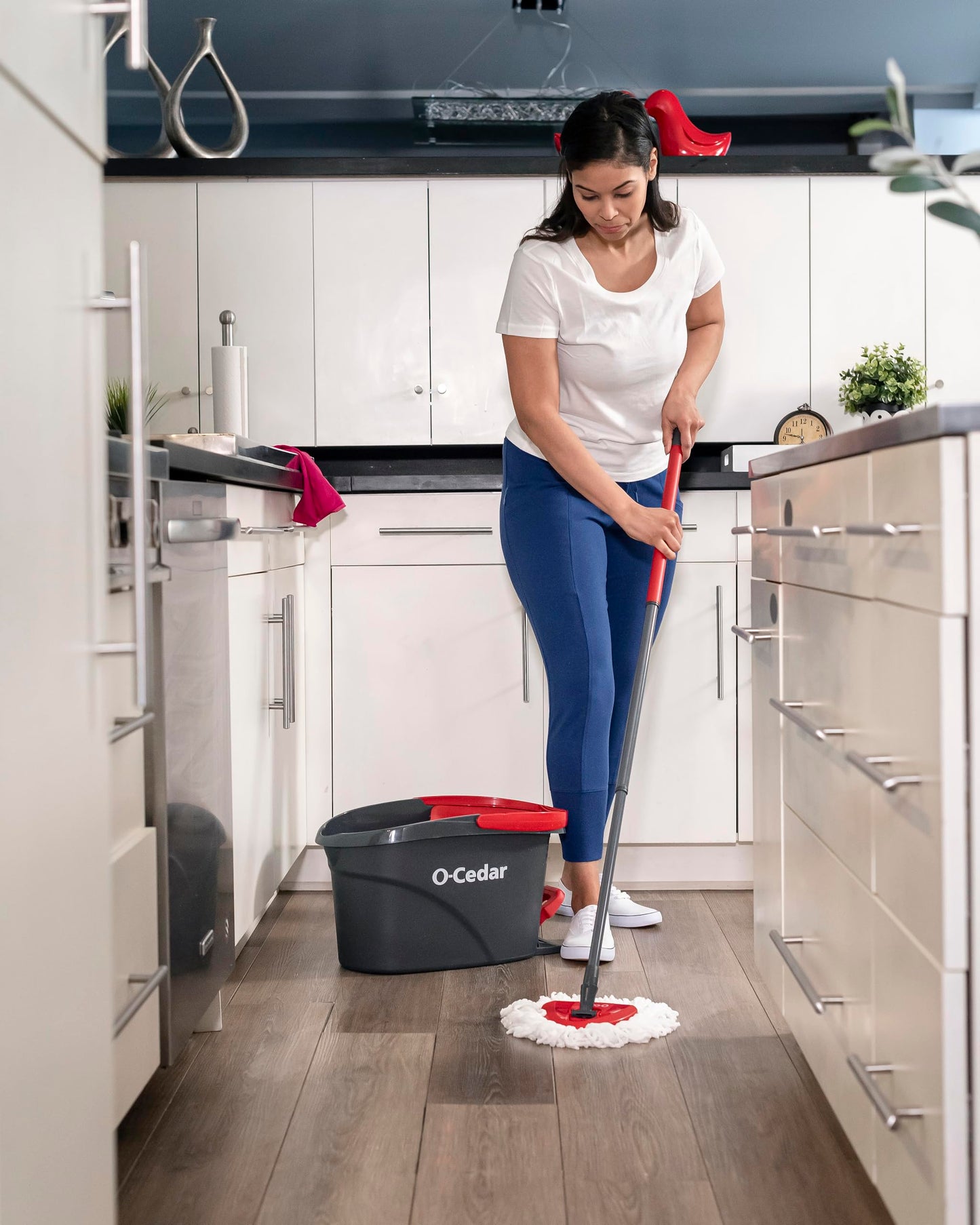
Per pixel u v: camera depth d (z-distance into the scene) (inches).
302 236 114.2
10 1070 31.4
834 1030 51.8
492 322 114.3
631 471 87.7
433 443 115.4
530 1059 66.1
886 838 43.1
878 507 43.4
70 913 36.2
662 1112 59.5
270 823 86.7
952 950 36.3
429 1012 73.3
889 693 42.3
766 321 114.3
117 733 46.2
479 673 101.0
